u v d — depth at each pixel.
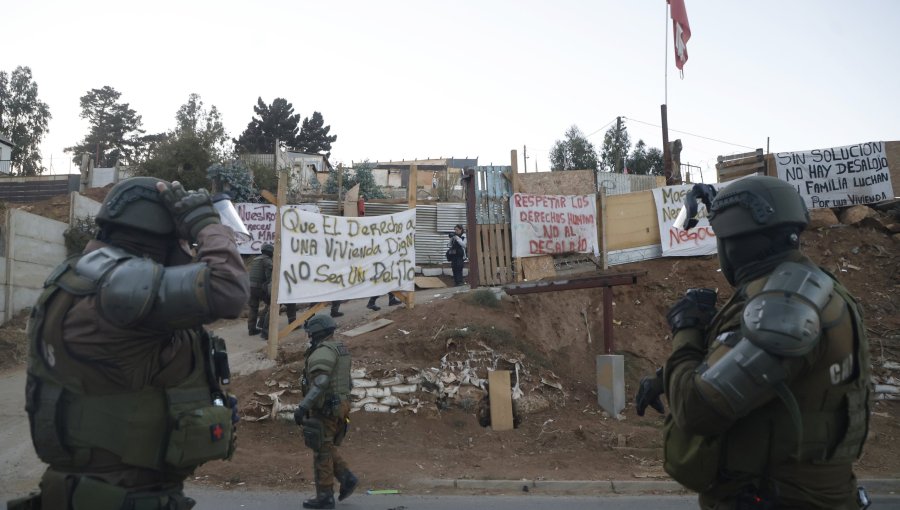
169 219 2.68
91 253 2.49
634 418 11.08
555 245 15.34
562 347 12.82
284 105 74.88
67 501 2.35
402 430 10.06
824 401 2.14
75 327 2.36
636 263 16.06
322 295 12.47
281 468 8.54
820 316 2.10
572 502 7.60
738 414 2.06
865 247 15.56
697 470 2.28
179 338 2.61
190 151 27.27
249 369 11.48
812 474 2.16
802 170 16.73
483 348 11.53
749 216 2.37
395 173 48.94
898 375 12.21
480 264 14.91
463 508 7.22
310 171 36.41
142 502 2.41
